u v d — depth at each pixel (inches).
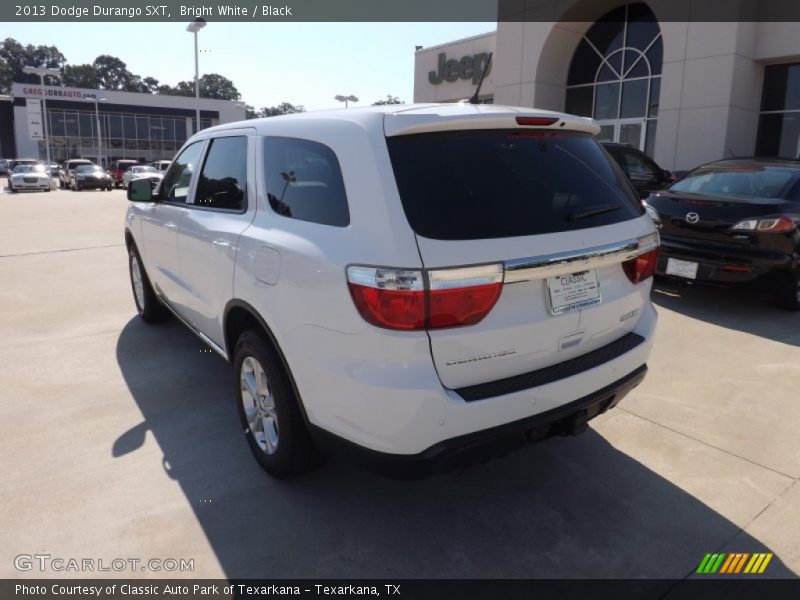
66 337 209.3
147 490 118.8
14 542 103.6
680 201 244.8
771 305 252.5
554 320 100.6
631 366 114.7
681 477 124.7
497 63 748.0
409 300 86.4
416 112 99.4
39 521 109.0
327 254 95.3
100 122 2508.6
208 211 143.3
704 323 227.1
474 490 120.6
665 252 246.4
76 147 2501.2
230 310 128.0
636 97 660.1
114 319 231.5
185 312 166.2
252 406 127.4
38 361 186.2
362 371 91.3
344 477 124.2
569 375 102.1
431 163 95.3
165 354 192.4
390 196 91.2
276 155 119.3
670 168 585.0
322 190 103.4
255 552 102.2
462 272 88.0
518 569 99.1
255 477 123.8
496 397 93.7
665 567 99.5
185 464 128.2
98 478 122.5
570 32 686.5
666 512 113.4
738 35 525.7
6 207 748.0
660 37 628.4
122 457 130.6
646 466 128.9
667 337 210.5
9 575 96.0
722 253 231.1
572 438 140.4
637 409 154.6
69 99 2422.5
